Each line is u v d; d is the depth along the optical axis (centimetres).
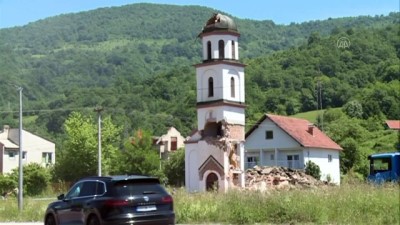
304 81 12912
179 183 8556
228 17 6481
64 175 8725
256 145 7750
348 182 3130
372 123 11081
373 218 2158
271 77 13012
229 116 6231
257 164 7694
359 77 13262
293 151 7506
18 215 3409
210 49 6381
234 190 3003
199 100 6388
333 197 2411
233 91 6353
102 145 8912
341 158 8544
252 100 12362
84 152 8719
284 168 6391
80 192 2056
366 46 14062
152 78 15112
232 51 6412
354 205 2300
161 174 8606
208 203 2769
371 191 2456
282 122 7662
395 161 4297
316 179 6581
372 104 12056
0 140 10031
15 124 14050
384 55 13938
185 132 12425
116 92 14725
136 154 8731
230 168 6081
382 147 9306
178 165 8606
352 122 10412
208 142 6144
